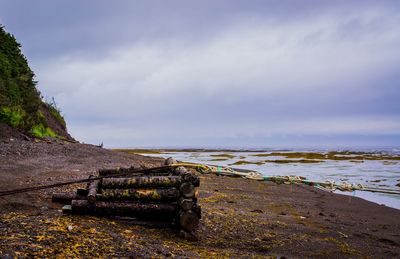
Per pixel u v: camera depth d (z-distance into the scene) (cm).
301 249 767
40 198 955
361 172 3350
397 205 1653
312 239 854
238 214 1048
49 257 483
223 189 1702
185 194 728
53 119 3425
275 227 934
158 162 2627
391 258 768
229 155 7850
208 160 5472
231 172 728
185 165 746
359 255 767
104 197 773
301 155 7638
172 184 769
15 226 596
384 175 3044
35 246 512
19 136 2162
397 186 2277
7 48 2855
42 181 1202
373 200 1792
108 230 662
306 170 3588
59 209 845
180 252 601
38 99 2947
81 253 516
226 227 860
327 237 899
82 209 758
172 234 732
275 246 766
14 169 1390
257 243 770
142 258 537
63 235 575
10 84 2545
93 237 591
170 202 771
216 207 1165
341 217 1270
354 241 894
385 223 1209
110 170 930
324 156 7031
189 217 714
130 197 770
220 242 746
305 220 1120
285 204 1460
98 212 762
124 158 2447
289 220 1078
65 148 2195
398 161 5275
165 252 583
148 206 755
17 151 1770
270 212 1224
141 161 2462
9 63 2750
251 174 724
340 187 725
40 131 2647
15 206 843
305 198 1705
